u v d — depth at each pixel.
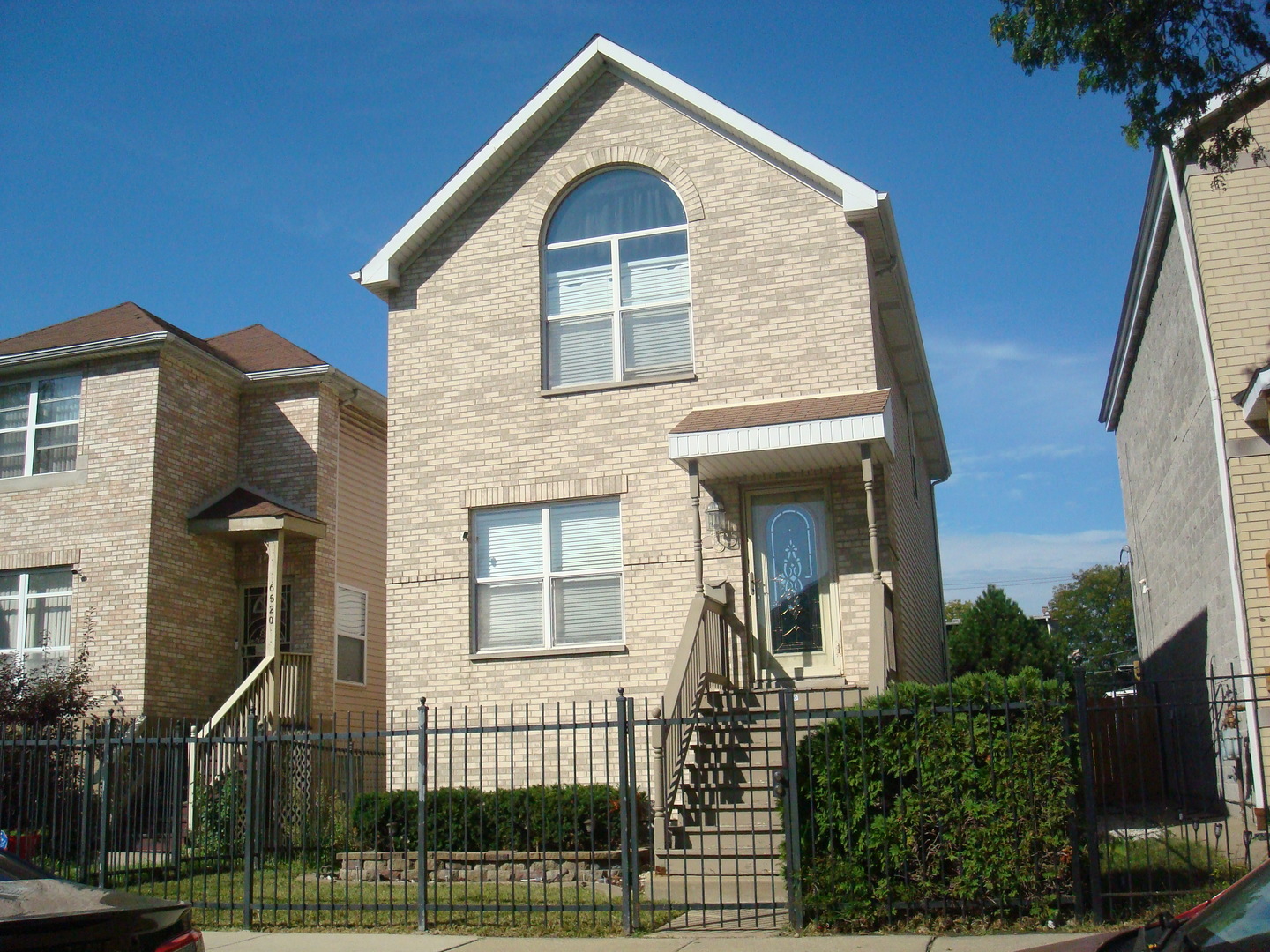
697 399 14.37
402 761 14.52
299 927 9.79
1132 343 18.36
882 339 15.74
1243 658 11.95
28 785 12.83
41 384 18.23
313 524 18.33
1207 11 10.34
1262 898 4.69
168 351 17.78
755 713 9.30
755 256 14.49
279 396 19.38
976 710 8.84
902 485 16.25
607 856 10.95
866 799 8.83
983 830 8.58
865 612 13.39
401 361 15.50
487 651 14.56
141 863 11.66
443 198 15.34
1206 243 12.72
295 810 13.79
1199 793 14.88
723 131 14.89
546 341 15.19
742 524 13.99
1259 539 12.06
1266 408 11.93
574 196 15.49
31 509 17.69
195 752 14.48
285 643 18.56
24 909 5.38
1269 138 12.77
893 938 8.34
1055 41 10.65
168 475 17.53
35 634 17.39
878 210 13.93
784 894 10.10
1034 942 7.96
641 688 13.88
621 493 14.41
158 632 16.95
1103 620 63.16
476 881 11.36
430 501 15.04
